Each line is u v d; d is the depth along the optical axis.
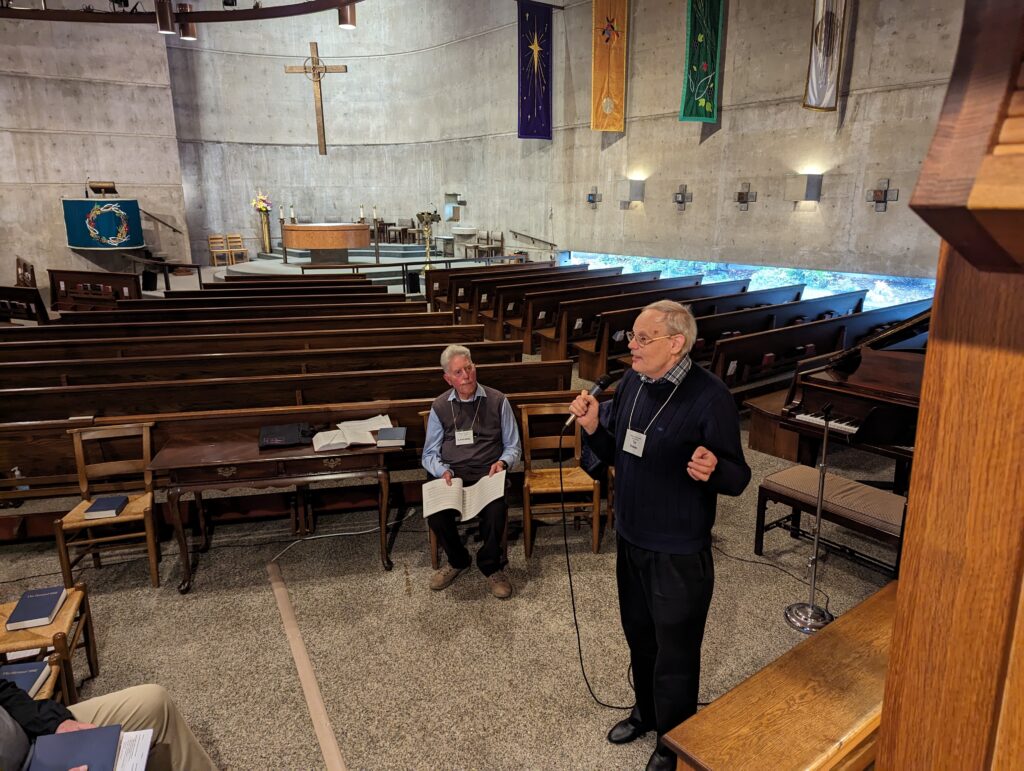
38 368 5.02
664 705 2.22
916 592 0.79
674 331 2.09
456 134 16.83
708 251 12.29
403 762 2.51
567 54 13.98
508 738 2.62
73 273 10.85
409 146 17.88
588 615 3.38
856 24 9.68
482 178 16.53
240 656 3.11
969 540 0.72
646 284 9.91
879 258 10.00
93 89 14.15
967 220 0.53
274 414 4.14
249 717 2.74
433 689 2.88
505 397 3.86
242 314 7.75
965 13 0.56
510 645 3.16
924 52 9.09
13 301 9.70
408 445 4.50
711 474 2.03
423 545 4.11
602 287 9.25
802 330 6.75
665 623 2.17
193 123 16.89
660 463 2.14
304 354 5.46
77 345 5.71
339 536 4.23
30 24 13.41
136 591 3.63
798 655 2.21
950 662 0.76
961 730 0.76
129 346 5.82
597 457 2.46
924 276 9.57
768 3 10.66
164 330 6.67
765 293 9.35
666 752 2.32
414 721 2.71
